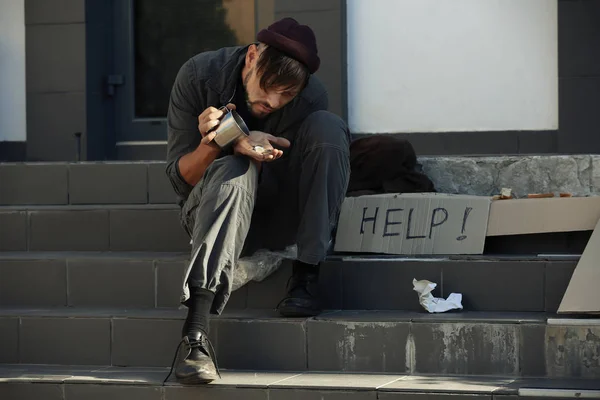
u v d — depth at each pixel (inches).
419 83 382.9
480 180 293.4
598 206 250.4
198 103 240.2
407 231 256.5
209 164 231.1
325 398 209.8
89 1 401.4
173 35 417.7
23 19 410.0
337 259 249.1
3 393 226.5
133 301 259.9
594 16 360.5
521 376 220.8
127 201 309.6
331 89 380.5
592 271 228.1
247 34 410.9
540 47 371.6
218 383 215.5
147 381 220.4
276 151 223.5
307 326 231.0
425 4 381.4
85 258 263.1
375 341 227.5
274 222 251.3
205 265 217.8
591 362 217.9
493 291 240.7
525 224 253.3
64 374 231.6
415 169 291.6
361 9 386.6
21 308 261.3
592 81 361.7
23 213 290.8
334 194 233.9
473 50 377.7
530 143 372.2
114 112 419.8
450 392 205.0
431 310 237.3
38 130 404.5
